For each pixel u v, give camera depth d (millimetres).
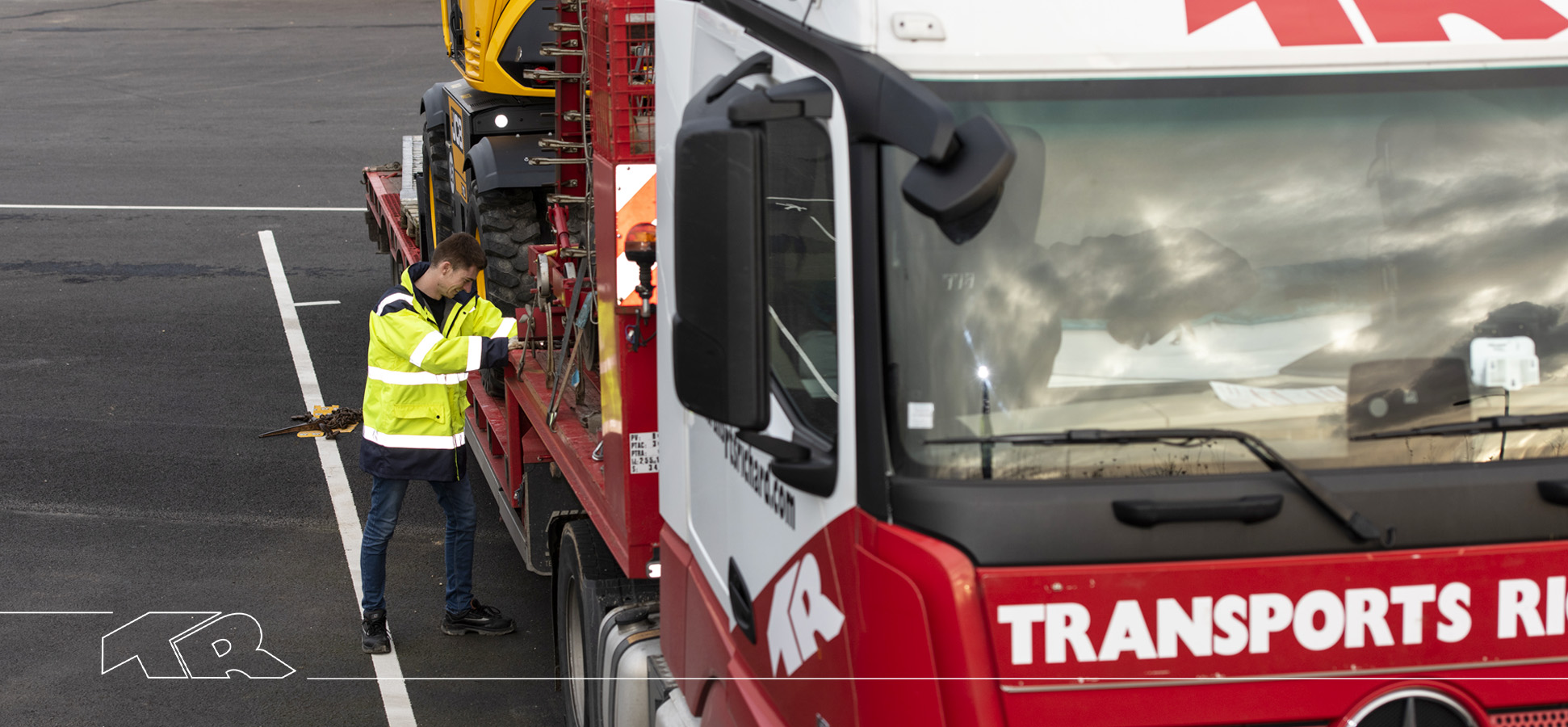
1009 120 2441
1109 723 2264
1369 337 2529
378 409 5688
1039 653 2240
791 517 2693
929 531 2264
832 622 2496
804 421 2723
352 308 12172
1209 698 2285
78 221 15219
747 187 2320
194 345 10961
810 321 2680
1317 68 2539
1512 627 2346
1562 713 2391
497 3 6680
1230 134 2508
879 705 2324
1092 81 2467
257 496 7934
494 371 6695
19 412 9266
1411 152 2566
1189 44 2504
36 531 7316
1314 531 2295
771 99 2416
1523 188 2590
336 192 17109
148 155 18812
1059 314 2424
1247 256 2506
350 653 6027
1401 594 2312
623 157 3861
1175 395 2451
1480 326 2561
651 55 3846
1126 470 2359
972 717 2219
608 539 4293
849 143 2361
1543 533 2359
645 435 3959
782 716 2820
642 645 4031
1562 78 2623
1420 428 2475
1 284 12617
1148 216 2473
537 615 6504
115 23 30938
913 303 2352
